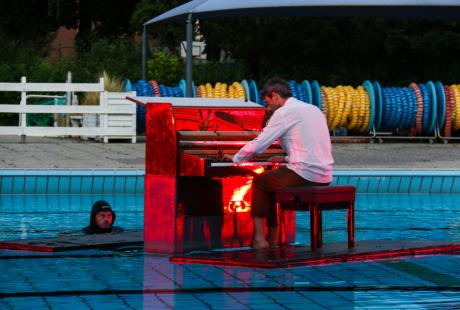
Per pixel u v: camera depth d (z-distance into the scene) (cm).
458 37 6762
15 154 3647
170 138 1769
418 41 6769
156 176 1792
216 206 1880
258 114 1959
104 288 1393
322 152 1780
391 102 4850
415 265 1634
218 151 1792
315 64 7231
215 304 1273
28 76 5862
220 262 1633
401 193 3172
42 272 1547
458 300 1308
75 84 4434
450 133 5025
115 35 8231
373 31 6875
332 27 6831
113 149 3984
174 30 7269
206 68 6575
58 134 4350
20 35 8094
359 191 3148
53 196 2978
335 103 4812
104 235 2036
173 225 1766
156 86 4681
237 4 4066
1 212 2577
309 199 1703
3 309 1229
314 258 1645
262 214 1798
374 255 1717
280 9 4472
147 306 1256
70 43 8444
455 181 3200
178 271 1566
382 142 4897
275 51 7131
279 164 1881
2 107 4400
